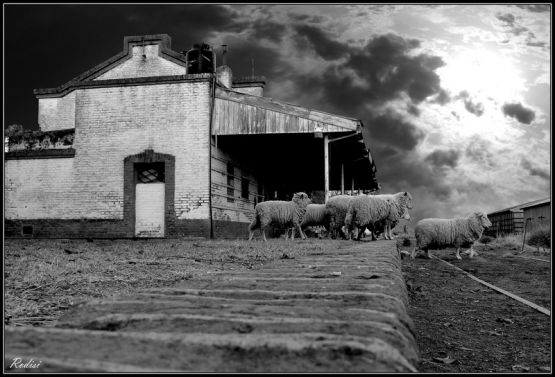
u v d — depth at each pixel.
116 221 14.69
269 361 1.29
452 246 10.92
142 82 14.92
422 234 10.81
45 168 15.26
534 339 3.61
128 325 1.72
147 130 14.83
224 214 15.70
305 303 2.19
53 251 7.93
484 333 3.82
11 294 3.57
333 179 26.89
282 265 4.50
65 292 3.78
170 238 14.33
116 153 14.91
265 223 12.23
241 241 11.90
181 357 1.29
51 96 19.58
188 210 14.37
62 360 1.19
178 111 14.73
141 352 1.31
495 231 31.83
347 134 14.77
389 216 13.30
